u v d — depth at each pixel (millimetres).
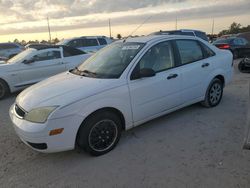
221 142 3908
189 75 4672
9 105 6543
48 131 3217
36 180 3184
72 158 3646
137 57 4035
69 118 3273
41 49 7840
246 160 3391
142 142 4004
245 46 14742
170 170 3240
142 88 3963
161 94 4258
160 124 4648
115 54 4410
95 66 4344
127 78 3842
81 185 3045
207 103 5289
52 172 3340
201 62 4930
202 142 3934
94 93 3479
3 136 4496
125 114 3826
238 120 4707
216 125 4523
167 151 3707
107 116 3627
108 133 3707
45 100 3408
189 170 3219
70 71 4625
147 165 3379
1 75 7027
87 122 3453
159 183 3000
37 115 3301
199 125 4547
